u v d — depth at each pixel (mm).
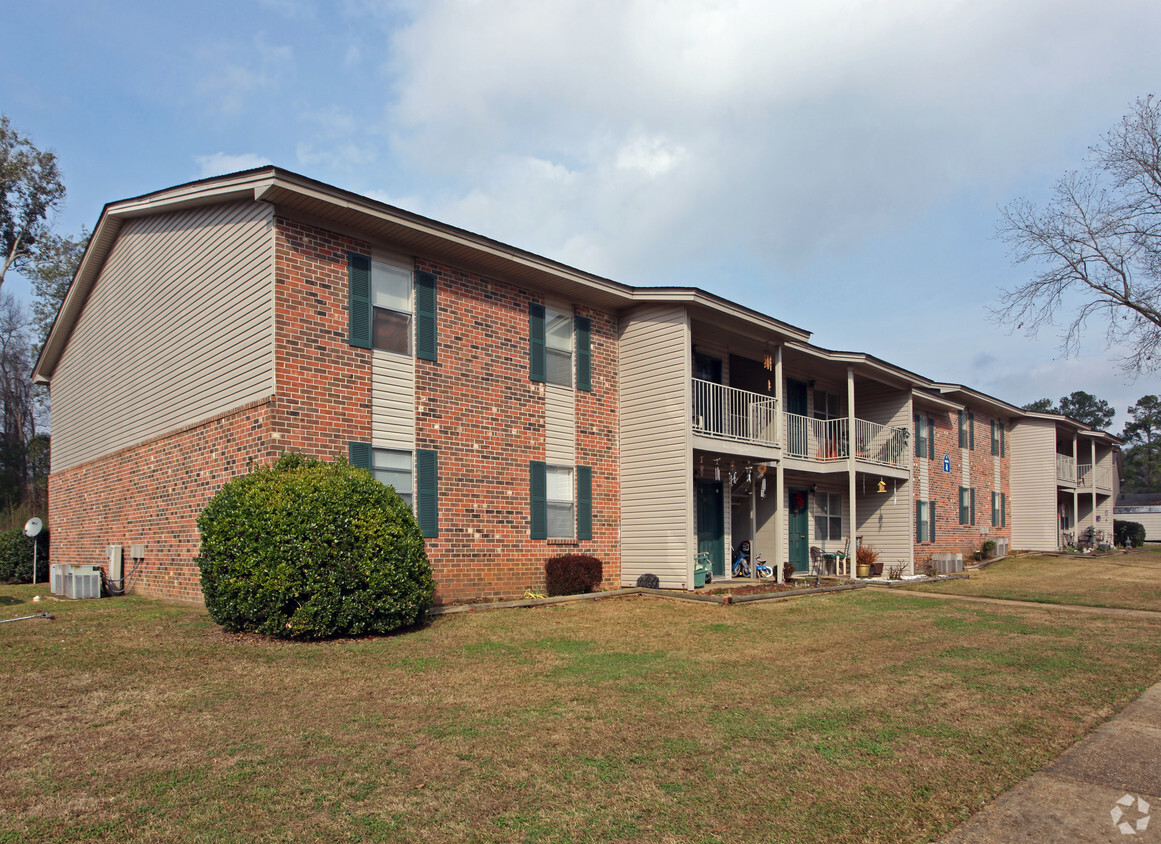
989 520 30766
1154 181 22219
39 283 35531
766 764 5316
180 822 4219
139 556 14367
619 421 16312
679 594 14219
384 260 12320
